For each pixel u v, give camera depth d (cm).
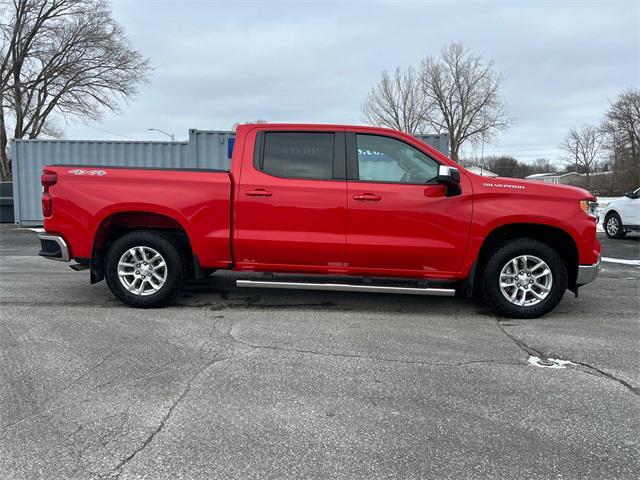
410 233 492
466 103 5219
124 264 518
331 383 341
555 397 323
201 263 511
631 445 267
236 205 500
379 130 505
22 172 1511
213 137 1411
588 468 245
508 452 258
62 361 373
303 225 496
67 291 608
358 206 491
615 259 983
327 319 498
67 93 3266
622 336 453
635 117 5350
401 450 258
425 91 5250
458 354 402
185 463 243
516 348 418
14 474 231
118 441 262
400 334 453
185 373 354
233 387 332
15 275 719
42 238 518
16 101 3106
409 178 501
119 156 1513
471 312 532
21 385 329
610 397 325
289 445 262
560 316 523
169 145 1519
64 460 244
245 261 512
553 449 262
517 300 504
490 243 521
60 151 1509
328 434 273
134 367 363
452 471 241
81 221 505
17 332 441
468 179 494
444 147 1412
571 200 492
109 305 539
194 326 466
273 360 382
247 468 241
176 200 500
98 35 3256
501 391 332
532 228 507
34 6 3097
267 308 537
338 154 504
